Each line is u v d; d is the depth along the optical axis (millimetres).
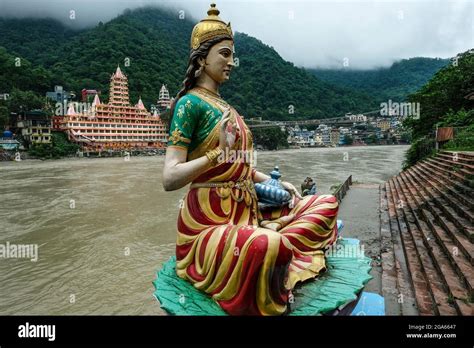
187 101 3805
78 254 13961
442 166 18516
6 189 29484
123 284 11258
